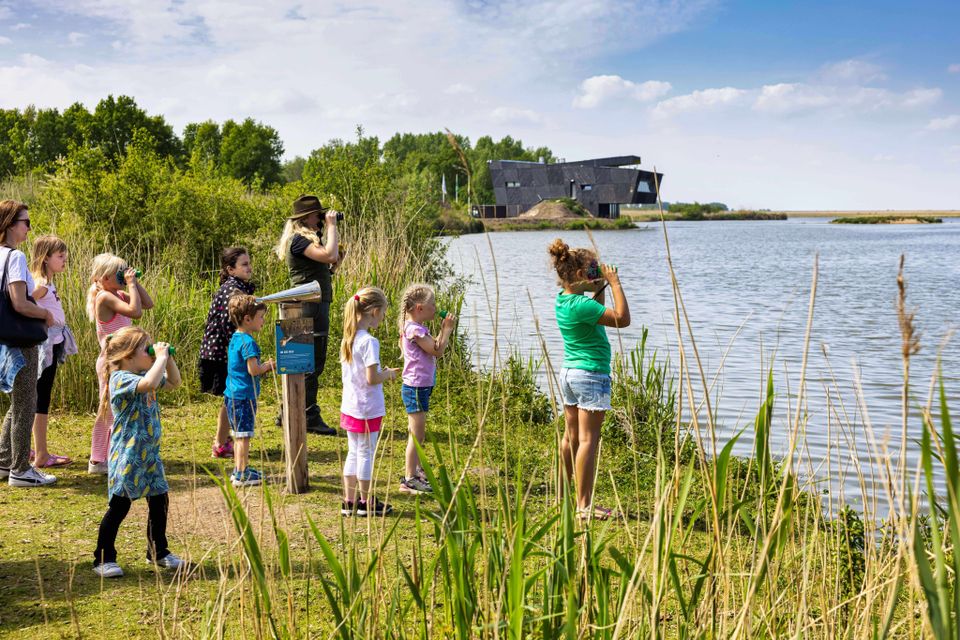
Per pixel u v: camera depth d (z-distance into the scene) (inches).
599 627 113.2
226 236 598.2
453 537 119.6
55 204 575.8
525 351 484.4
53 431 310.5
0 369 239.9
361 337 213.0
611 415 295.4
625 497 231.0
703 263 1788.9
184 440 294.5
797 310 923.4
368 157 611.2
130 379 176.6
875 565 135.9
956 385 476.1
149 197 581.3
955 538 85.4
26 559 186.5
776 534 114.7
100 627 151.9
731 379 463.8
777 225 6397.6
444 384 354.6
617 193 4862.2
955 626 89.1
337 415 348.2
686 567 140.5
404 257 475.5
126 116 2223.2
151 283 432.8
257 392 230.8
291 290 236.7
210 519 211.3
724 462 116.3
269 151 2741.1
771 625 129.0
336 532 198.4
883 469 108.1
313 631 145.3
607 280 210.4
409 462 242.7
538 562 144.1
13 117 2309.3
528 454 256.5
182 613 154.7
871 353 616.7
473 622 126.0
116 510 179.3
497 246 2361.0
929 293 1136.8
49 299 258.5
